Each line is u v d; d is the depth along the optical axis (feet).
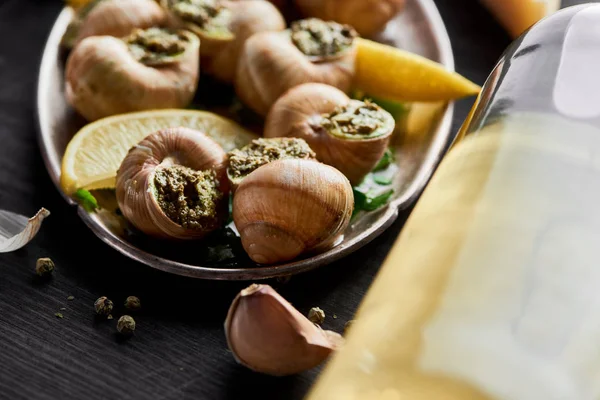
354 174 1.31
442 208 1.09
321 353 1.12
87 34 1.47
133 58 1.41
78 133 1.37
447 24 1.68
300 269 1.21
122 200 1.25
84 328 1.21
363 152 1.30
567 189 1.05
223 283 1.24
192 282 1.25
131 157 1.26
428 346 0.99
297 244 1.20
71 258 1.29
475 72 1.59
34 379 1.16
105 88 1.39
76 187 1.32
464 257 1.03
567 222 1.03
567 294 1.00
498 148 1.10
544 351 0.97
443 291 1.02
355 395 1.01
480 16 1.69
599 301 0.99
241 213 1.21
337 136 1.29
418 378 0.98
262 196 1.20
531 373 0.97
